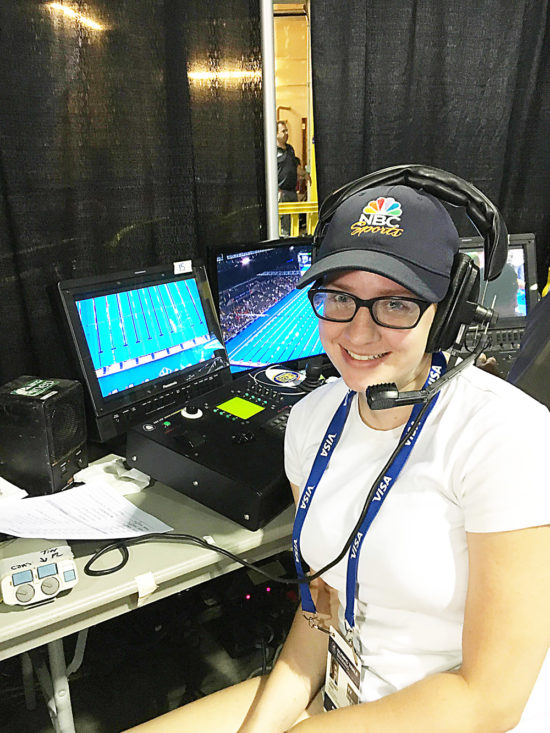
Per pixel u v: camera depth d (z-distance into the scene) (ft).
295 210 6.84
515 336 5.96
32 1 4.93
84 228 5.58
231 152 6.28
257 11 5.98
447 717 2.55
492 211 2.74
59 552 3.50
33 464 4.17
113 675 6.03
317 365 5.34
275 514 4.02
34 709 5.65
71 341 4.44
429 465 2.74
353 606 3.02
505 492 2.50
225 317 5.57
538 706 2.82
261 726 3.18
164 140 5.79
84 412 4.46
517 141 7.07
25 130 5.10
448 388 2.90
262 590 6.46
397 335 2.66
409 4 6.23
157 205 5.90
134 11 5.38
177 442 4.26
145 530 3.84
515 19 6.51
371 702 2.80
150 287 5.03
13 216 5.17
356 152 6.50
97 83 5.36
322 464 3.20
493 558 2.50
